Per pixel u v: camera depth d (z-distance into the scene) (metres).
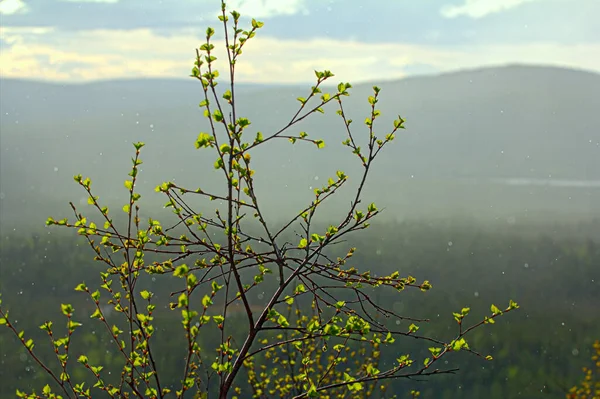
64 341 3.14
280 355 6.45
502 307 17.25
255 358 6.32
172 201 3.17
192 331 2.75
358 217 3.22
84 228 3.15
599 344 9.57
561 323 16.16
